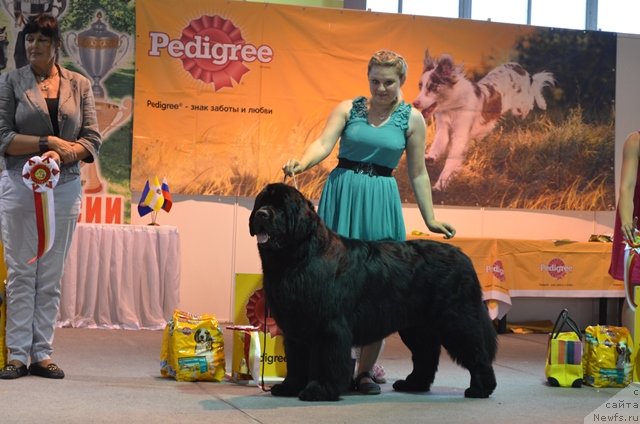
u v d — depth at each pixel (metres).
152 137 8.37
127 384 4.60
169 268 7.63
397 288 4.25
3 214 4.66
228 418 3.69
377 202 4.60
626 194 5.19
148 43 8.34
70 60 8.23
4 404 3.84
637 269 5.13
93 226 7.52
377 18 8.75
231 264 8.58
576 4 10.05
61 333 7.00
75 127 4.73
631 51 9.34
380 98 4.55
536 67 9.09
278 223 3.86
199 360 4.79
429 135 8.88
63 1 8.20
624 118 9.34
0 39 8.06
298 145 8.64
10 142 4.59
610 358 5.01
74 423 3.48
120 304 7.52
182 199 8.47
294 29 8.60
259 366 4.71
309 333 4.08
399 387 4.70
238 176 8.53
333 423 3.63
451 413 3.96
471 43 8.95
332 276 4.02
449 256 4.40
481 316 4.43
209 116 8.47
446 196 8.93
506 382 5.14
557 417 3.96
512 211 9.12
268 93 8.57
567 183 9.20
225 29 8.47
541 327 8.84
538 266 8.23
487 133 9.00
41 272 4.71
